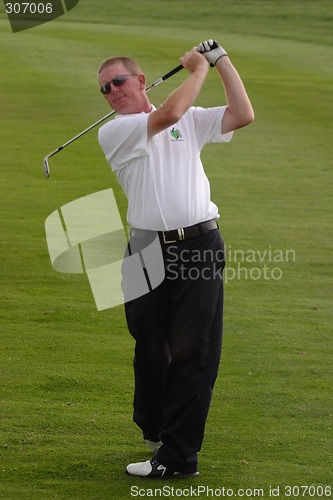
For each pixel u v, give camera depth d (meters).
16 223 28.48
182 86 12.05
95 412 14.57
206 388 12.23
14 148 40.88
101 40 76.06
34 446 13.14
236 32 85.25
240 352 17.58
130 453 13.02
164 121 11.90
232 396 15.30
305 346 18.02
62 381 15.88
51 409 14.62
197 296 12.16
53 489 11.82
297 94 55.09
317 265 24.48
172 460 12.14
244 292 21.98
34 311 20.11
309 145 42.47
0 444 13.16
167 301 12.41
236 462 12.72
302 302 21.20
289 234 27.75
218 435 13.64
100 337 18.47
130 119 12.16
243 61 68.12
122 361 17.05
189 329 12.14
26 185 34.06
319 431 13.85
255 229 28.30
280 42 79.25
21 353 17.34
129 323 12.70
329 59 70.75
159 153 12.25
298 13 93.94
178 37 79.88
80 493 11.73
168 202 12.16
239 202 32.03
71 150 40.75
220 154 40.56
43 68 62.72
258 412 14.60
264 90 56.06
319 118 48.62
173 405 12.20
